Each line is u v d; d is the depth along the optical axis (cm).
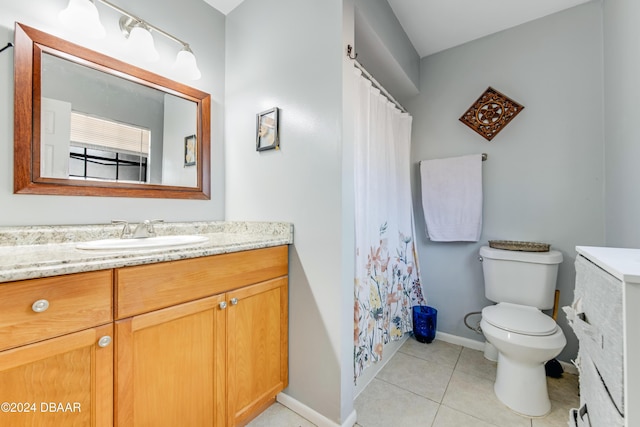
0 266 63
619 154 139
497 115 195
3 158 104
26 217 109
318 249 129
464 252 209
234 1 166
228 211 173
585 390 78
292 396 138
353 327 131
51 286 70
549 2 169
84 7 105
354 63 141
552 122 178
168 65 152
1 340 63
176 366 95
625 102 131
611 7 149
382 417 133
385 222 178
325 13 128
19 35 106
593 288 69
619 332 53
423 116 227
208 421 105
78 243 113
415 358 187
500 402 143
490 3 170
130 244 109
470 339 205
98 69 127
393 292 187
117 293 81
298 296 136
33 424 68
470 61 207
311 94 132
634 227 121
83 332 75
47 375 70
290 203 140
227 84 175
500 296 176
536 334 133
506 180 193
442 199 208
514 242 182
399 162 208
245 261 118
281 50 145
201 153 164
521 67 188
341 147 122
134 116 139
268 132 148
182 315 96
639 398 50
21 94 107
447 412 136
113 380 81
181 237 136
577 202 171
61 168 117
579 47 171
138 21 127
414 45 212
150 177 144
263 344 127
